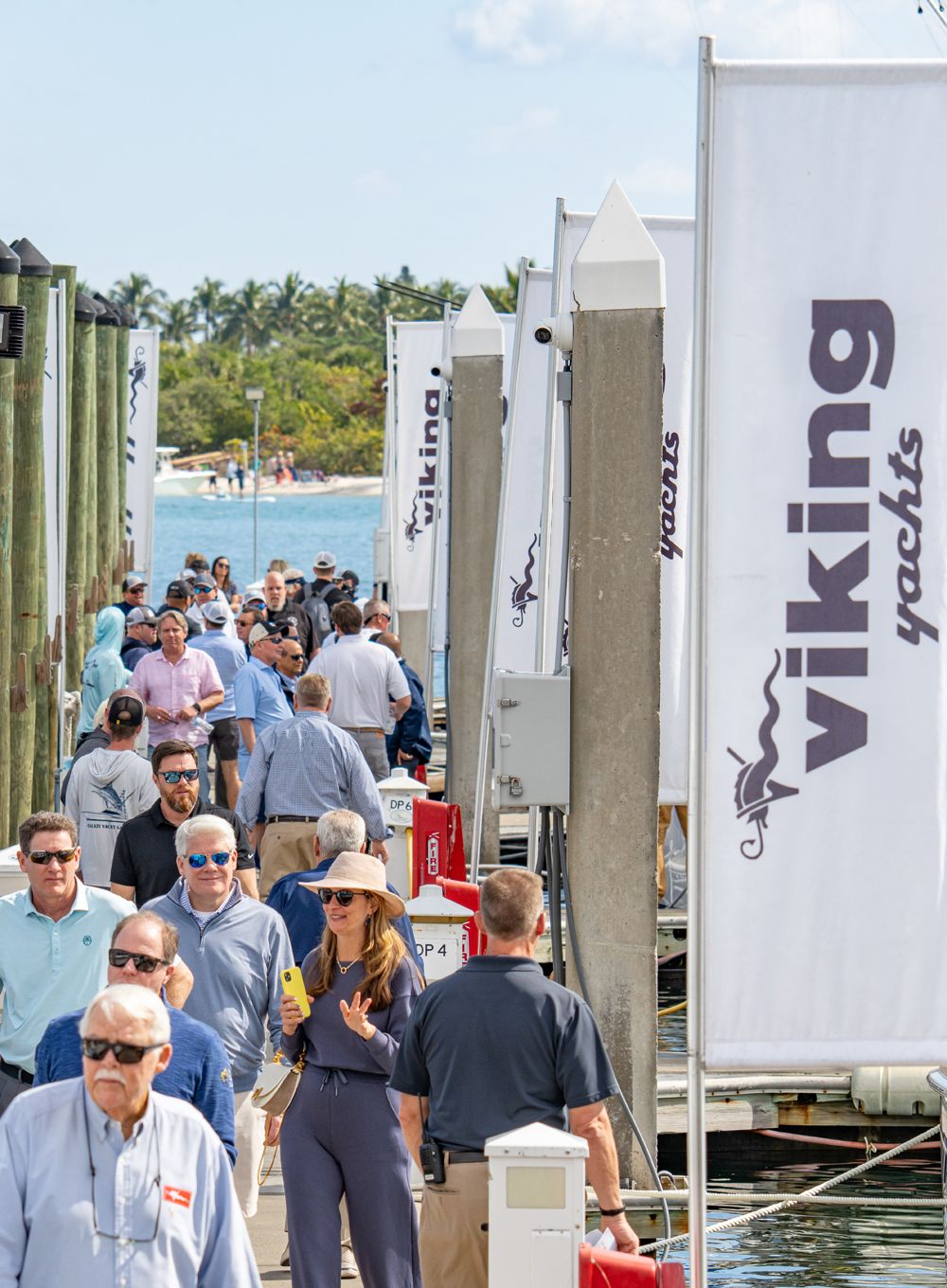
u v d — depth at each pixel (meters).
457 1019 13.91
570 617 20.19
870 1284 21.41
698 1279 14.14
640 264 19.81
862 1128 25.05
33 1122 10.76
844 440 14.09
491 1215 12.73
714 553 14.07
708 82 14.06
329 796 26.52
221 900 16.80
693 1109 14.16
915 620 14.06
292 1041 15.75
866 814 14.09
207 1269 10.97
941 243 14.09
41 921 16.31
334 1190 15.62
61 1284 10.57
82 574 53.88
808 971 14.16
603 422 19.95
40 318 35.97
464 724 34.22
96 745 27.45
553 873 20.14
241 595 69.25
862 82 14.06
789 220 14.10
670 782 25.34
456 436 34.03
